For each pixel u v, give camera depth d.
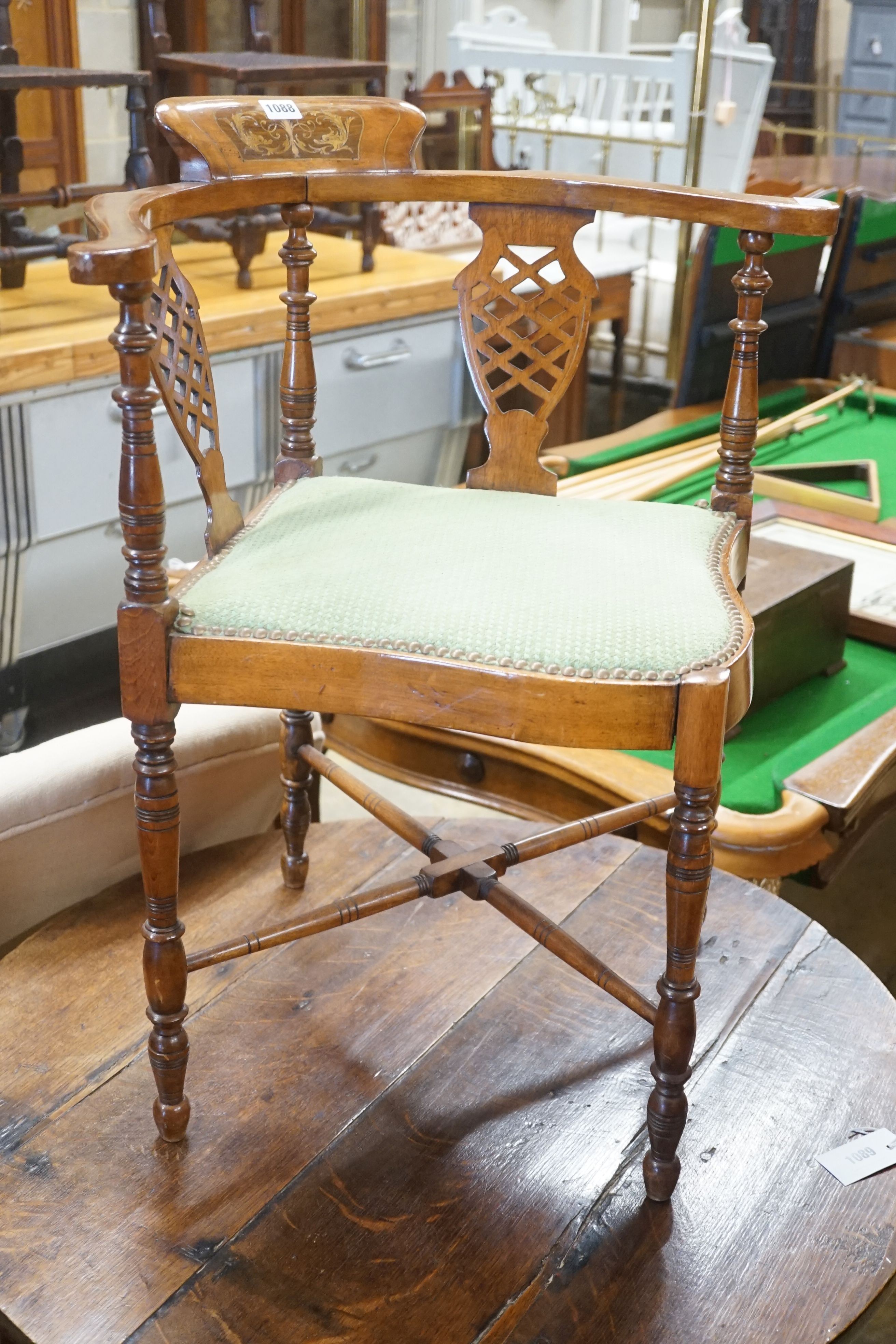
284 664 0.91
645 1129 1.06
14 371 1.97
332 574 0.98
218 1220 0.97
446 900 1.36
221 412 2.34
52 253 2.27
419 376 2.73
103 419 2.15
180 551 2.40
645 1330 0.88
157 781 0.95
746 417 1.19
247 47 2.86
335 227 2.64
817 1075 1.12
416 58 3.67
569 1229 0.96
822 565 1.96
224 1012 1.18
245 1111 1.07
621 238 4.15
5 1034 1.14
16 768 1.25
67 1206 0.97
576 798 1.62
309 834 1.46
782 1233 0.96
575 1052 1.15
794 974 1.25
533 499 1.19
